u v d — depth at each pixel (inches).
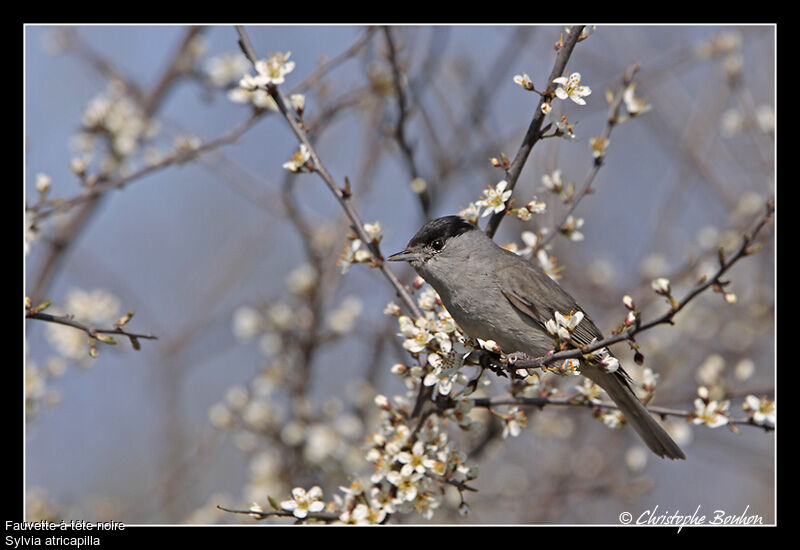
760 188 536.4
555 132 292.7
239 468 573.0
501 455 547.2
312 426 449.7
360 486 303.9
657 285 254.2
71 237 452.4
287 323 469.7
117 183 382.3
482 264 340.2
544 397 335.9
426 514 293.3
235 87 476.1
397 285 323.3
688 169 538.9
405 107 403.5
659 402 425.1
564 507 486.0
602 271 549.0
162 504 499.8
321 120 442.6
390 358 530.6
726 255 506.3
